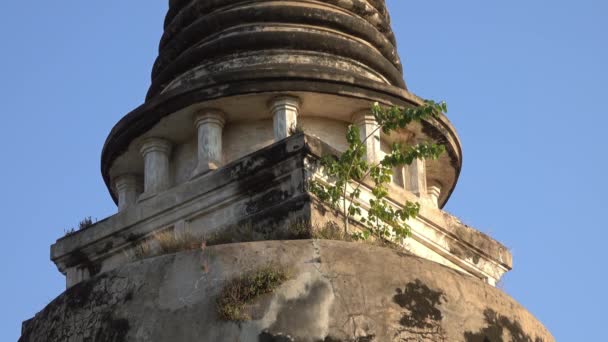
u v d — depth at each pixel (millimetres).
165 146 18047
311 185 15766
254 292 14344
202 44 18766
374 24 19406
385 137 18031
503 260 18203
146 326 14562
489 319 15211
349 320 14273
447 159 18547
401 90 17797
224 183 16438
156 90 19031
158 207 17000
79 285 15484
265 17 18500
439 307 14828
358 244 14977
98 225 17516
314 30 18516
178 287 14695
